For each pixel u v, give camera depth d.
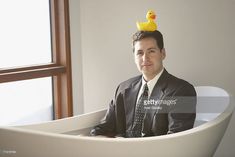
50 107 2.34
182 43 2.13
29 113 2.19
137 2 2.20
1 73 1.86
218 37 2.05
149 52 1.63
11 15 2.03
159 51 1.66
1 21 1.98
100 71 2.35
